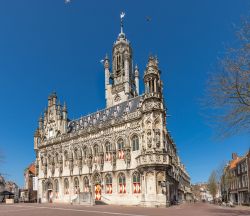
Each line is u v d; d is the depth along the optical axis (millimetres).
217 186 136500
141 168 59812
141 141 62875
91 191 67938
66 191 79000
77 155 77812
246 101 26500
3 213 38938
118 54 92562
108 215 34000
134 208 50812
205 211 41625
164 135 62438
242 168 91188
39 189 88312
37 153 92938
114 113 74875
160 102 62406
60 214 36312
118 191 65688
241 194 92938
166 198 57969
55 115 88750
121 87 88500
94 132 74188
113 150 68188
